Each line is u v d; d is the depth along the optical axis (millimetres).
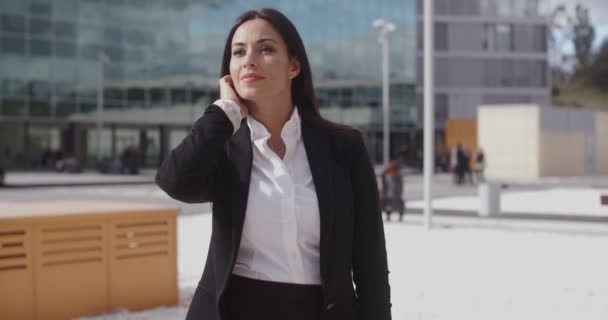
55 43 43281
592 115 44188
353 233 2572
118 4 45750
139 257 7098
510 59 67562
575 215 18000
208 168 2363
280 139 2580
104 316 6738
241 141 2479
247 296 2439
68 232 6652
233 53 2510
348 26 57094
